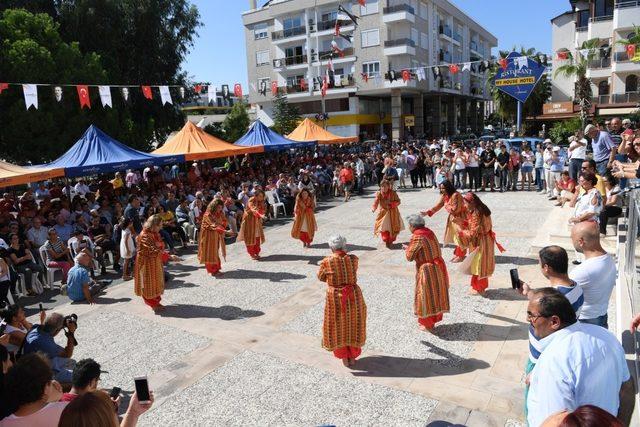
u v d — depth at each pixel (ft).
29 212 38.19
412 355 18.98
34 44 71.10
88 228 37.63
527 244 33.06
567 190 40.75
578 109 108.37
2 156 77.82
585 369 8.15
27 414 10.01
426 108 159.63
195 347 21.11
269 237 42.50
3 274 27.32
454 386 16.56
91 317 25.80
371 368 18.22
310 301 25.71
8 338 17.76
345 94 135.44
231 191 52.24
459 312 22.67
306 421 15.25
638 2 99.25
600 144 32.71
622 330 15.35
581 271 12.73
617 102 104.78
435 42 141.90
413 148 84.53
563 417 5.88
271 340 21.29
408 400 15.96
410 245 20.36
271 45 145.59
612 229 29.40
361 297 18.22
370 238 38.86
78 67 77.20
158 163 50.47
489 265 23.75
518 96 64.49
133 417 10.04
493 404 15.37
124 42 93.81
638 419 10.80
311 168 64.64
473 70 158.61
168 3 95.61
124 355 20.83
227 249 39.01
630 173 23.71
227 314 24.68
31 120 71.36
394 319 22.52
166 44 96.73
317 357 19.44
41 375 10.19
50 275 31.65
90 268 33.17
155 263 25.32
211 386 17.80
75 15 86.33
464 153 59.52
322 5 133.18
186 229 41.91
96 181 65.10
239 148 60.95
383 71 127.13
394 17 122.93
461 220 28.43
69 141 76.23
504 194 55.26
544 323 9.02
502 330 20.53
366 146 107.34
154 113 97.96
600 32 107.04
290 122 126.41
